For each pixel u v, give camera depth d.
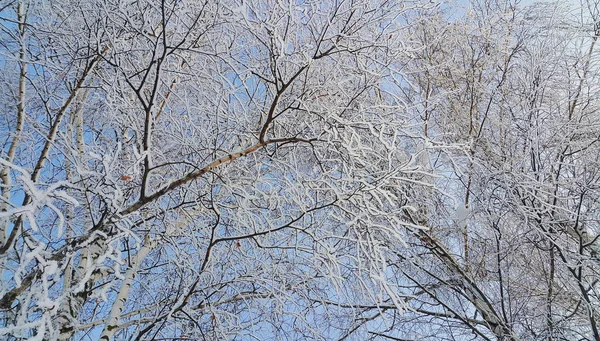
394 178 3.66
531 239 5.12
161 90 4.59
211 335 4.02
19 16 3.90
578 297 4.94
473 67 5.91
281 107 4.43
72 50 3.88
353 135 3.65
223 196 4.26
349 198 3.65
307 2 3.99
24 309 2.49
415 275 5.50
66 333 3.25
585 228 5.13
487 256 5.34
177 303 3.60
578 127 5.26
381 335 5.19
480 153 5.44
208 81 4.27
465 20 6.09
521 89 5.55
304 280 4.25
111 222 2.94
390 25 4.44
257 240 3.74
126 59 4.07
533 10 5.84
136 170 3.09
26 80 4.05
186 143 4.09
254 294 4.29
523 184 4.90
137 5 3.60
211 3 3.69
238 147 4.48
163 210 3.91
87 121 4.68
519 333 4.86
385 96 5.38
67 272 3.49
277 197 3.87
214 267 4.30
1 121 4.30
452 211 5.38
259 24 3.67
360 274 3.70
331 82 4.39
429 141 3.95
